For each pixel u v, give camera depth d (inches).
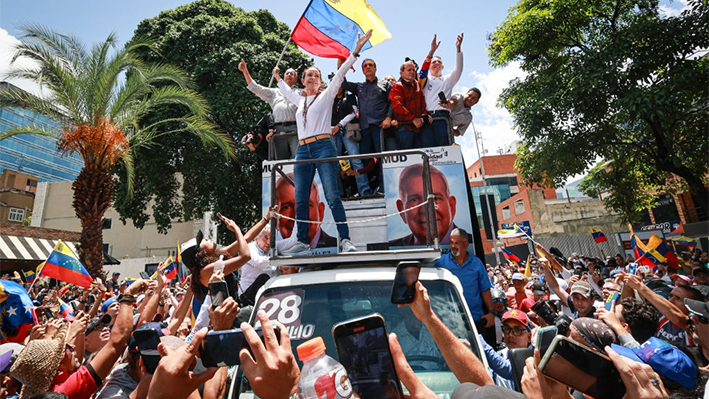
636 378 54.5
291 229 182.1
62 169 2332.7
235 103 677.9
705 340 133.1
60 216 1323.8
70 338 122.8
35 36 443.2
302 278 126.4
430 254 132.6
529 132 582.2
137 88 480.7
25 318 169.2
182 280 365.4
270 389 46.1
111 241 1210.6
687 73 460.8
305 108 172.2
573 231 1291.8
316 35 241.9
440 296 119.1
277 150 228.1
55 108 464.8
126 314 111.5
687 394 76.4
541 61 631.8
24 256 775.1
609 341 91.7
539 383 59.5
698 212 877.2
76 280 264.5
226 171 709.9
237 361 50.1
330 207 163.6
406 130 209.0
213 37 724.0
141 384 77.2
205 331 51.1
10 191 1549.0
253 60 694.5
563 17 574.2
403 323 113.7
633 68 488.7
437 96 236.4
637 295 201.5
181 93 509.7
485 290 164.6
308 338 111.8
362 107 220.4
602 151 625.3
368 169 213.0
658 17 492.4
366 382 48.7
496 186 1994.3
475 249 181.9
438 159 176.7
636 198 720.3
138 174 709.3
